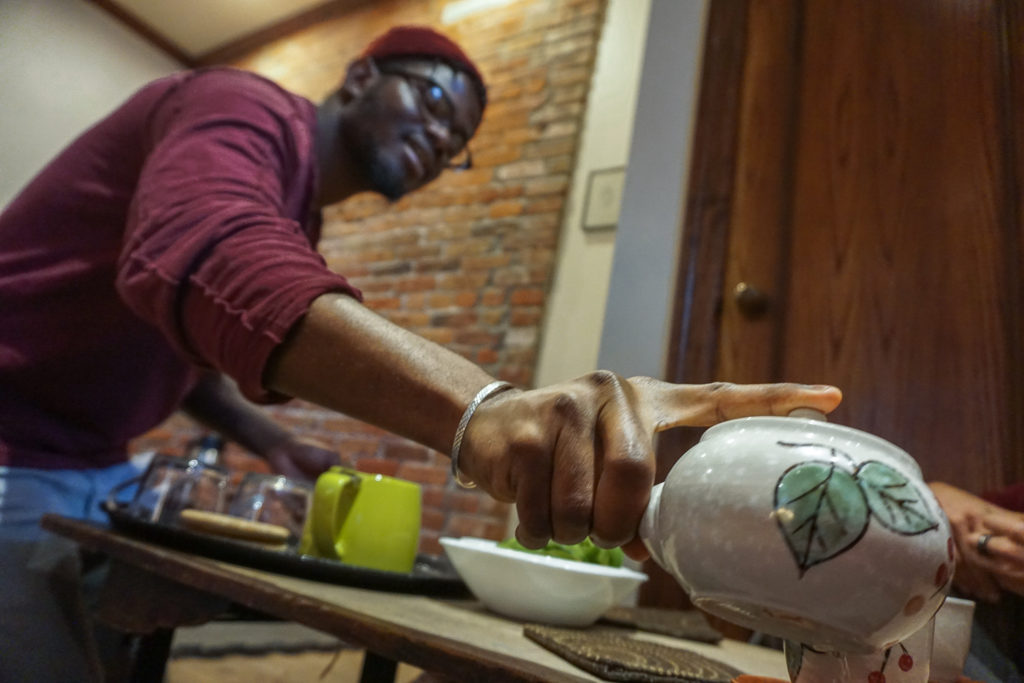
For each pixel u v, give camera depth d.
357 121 1.27
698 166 1.40
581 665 0.41
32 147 2.94
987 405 1.04
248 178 0.63
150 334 0.92
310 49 3.20
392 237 2.48
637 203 1.44
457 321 2.18
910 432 1.08
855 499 0.29
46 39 3.02
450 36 2.64
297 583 0.56
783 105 1.35
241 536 0.72
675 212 1.40
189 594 0.58
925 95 1.22
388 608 0.51
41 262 0.86
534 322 2.02
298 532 0.90
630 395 0.37
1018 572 0.66
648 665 0.42
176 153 0.64
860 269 1.19
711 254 1.33
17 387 0.85
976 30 1.20
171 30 3.43
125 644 0.78
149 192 0.60
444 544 0.67
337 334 0.45
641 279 1.39
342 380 0.45
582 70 2.21
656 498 0.34
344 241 2.62
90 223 0.88
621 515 0.33
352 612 0.43
